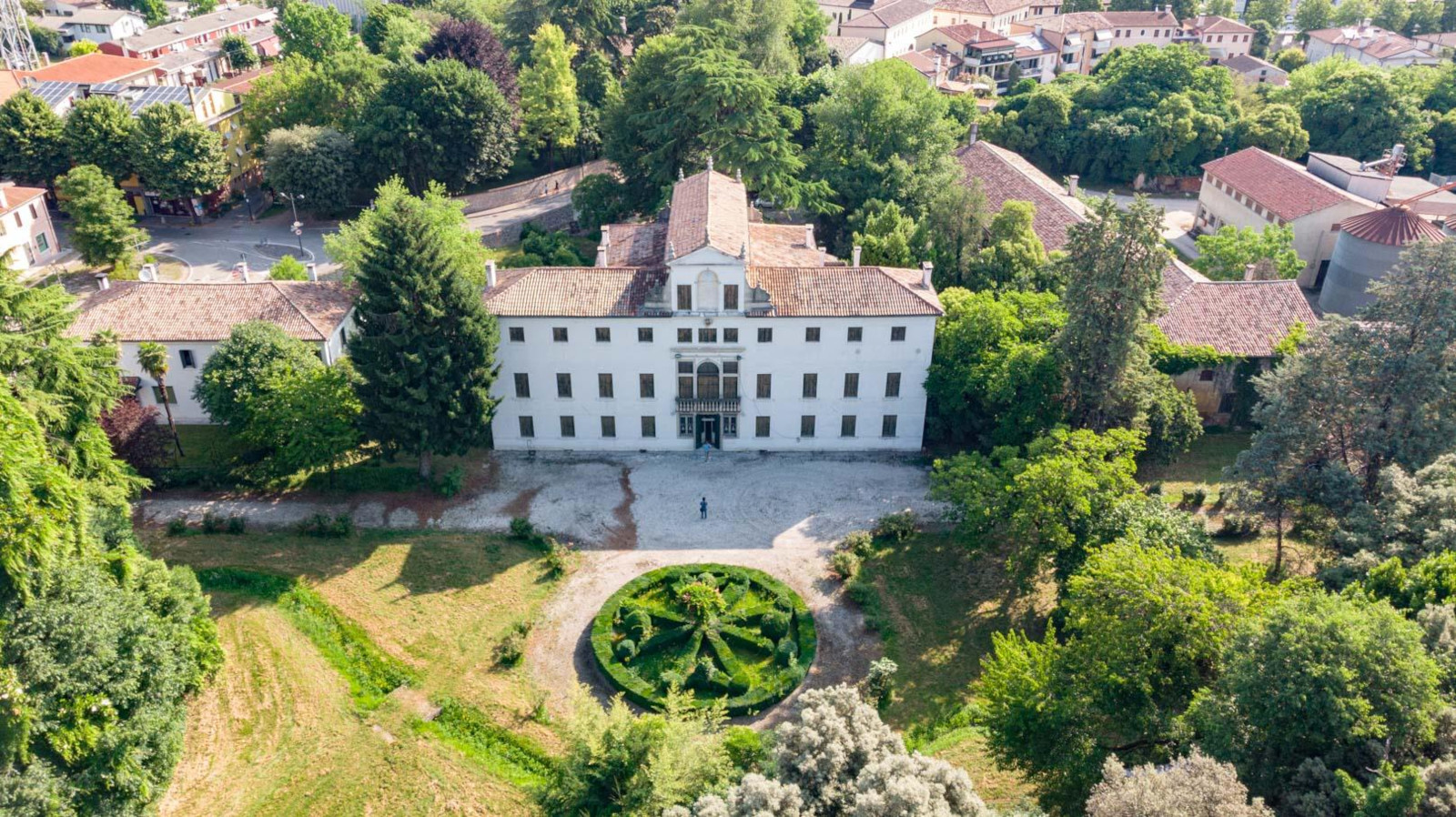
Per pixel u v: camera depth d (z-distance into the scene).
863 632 61.38
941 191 95.62
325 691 55.94
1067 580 58.41
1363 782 36.41
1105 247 65.94
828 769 39.25
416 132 120.31
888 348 75.25
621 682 56.06
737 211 80.50
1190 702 42.69
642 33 160.50
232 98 139.62
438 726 54.19
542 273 76.25
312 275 94.50
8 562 41.44
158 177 123.50
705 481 76.12
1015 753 45.22
